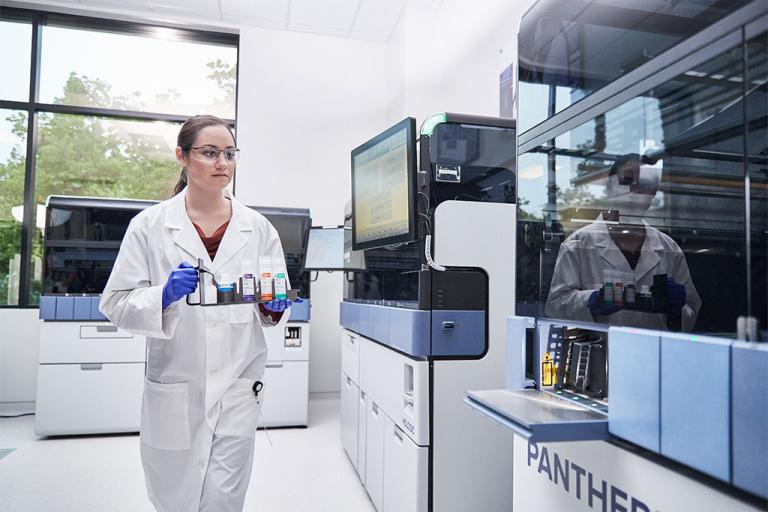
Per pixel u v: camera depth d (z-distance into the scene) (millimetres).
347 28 3855
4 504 2029
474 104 2951
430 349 1551
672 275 1105
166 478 1210
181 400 1187
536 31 1228
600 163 1190
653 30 915
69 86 3729
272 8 3592
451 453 1557
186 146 1196
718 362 644
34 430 3027
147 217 1265
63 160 3699
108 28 3791
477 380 1588
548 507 1067
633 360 793
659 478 763
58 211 2971
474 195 1632
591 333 1104
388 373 1805
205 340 1200
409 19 3576
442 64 3484
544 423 828
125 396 2947
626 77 972
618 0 971
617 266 1204
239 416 1229
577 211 1214
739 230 978
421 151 1600
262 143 3812
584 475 945
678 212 1131
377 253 2027
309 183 3883
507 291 1638
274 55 3863
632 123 1085
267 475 2336
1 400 3439
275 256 1346
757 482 592
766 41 696
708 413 657
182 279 1100
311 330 3822
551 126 1178
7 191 3576
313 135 3906
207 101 3957
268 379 3084
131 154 3812
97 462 2529
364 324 2109
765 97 823
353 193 2016
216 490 1148
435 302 1562
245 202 3766
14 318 3480
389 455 1780
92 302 2914
